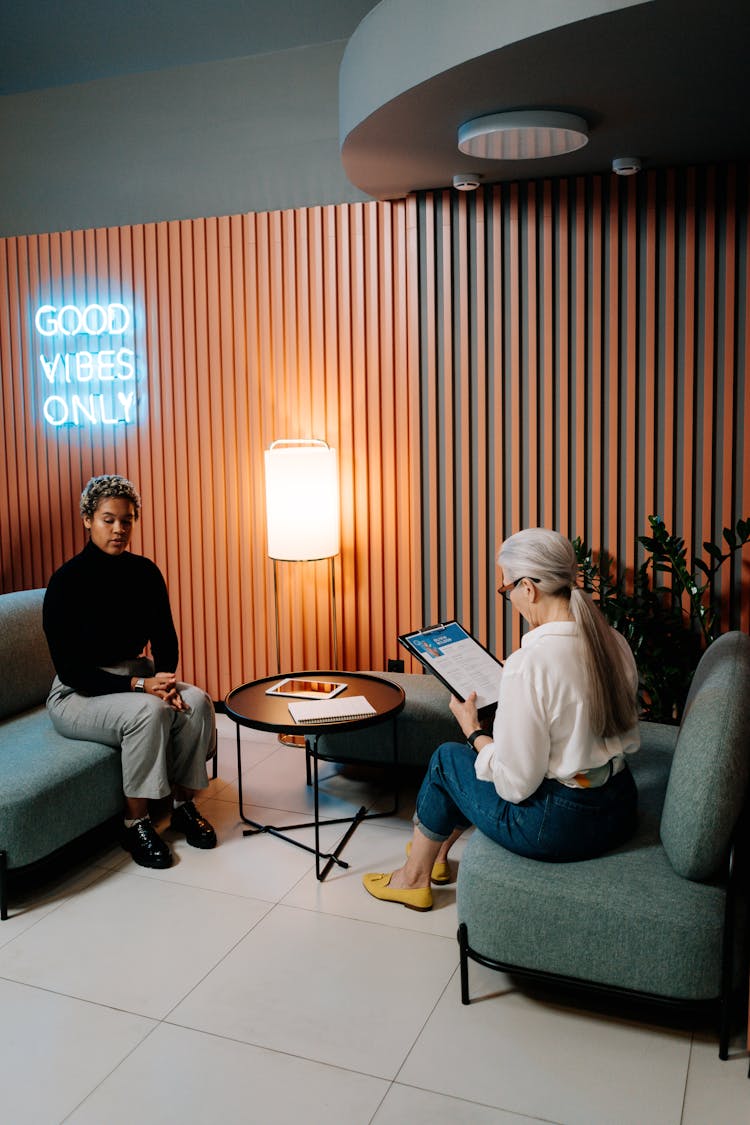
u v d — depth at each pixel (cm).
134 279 540
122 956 303
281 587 534
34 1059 255
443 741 414
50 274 559
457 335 481
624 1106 234
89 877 357
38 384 571
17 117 584
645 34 288
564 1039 260
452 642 331
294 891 344
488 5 299
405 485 502
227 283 522
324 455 479
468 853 278
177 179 557
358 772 458
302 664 538
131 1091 242
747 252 432
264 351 521
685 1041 259
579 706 257
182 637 559
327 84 522
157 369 542
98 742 374
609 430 463
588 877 260
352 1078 246
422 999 279
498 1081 244
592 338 461
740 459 446
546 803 264
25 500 583
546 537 267
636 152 409
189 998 281
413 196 477
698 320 446
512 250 464
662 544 438
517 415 474
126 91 561
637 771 336
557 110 353
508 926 263
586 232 455
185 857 372
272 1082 245
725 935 244
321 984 287
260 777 453
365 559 516
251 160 541
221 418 534
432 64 319
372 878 341
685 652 448
